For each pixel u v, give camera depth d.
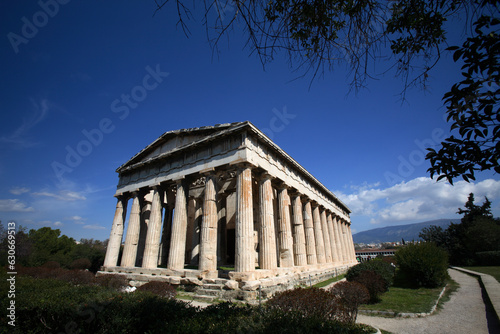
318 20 4.96
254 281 15.28
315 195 32.62
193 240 29.84
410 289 19.55
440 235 52.50
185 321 6.31
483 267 37.06
